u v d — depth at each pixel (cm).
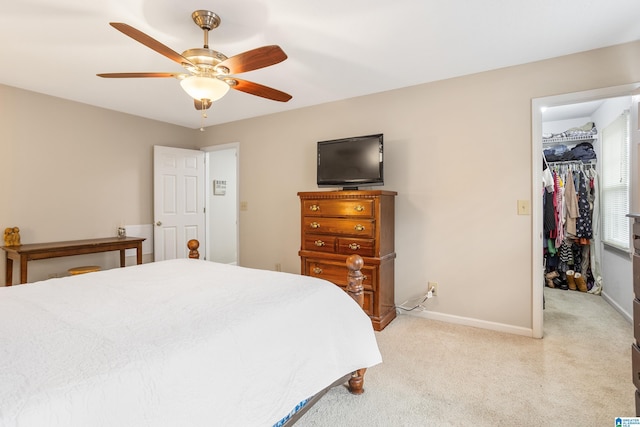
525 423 163
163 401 91
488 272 287
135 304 140
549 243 397
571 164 411
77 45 232
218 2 183
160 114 410
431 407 177
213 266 226
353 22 206
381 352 243
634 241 146
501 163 281
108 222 389
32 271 332
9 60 256
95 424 78
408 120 321
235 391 109
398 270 327
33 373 84
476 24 209
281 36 222
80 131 364
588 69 248
